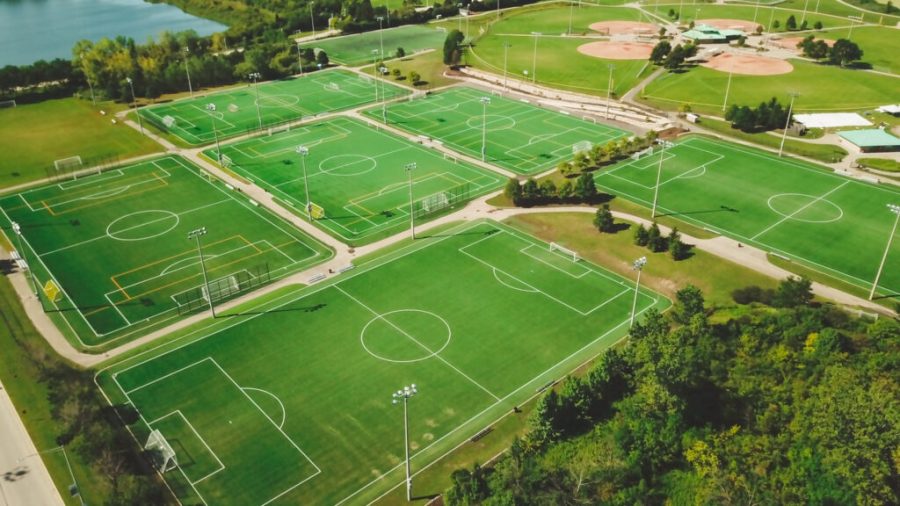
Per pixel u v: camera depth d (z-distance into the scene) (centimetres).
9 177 12888
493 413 7106
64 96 17925
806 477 5853
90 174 12988
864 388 6469
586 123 15625
